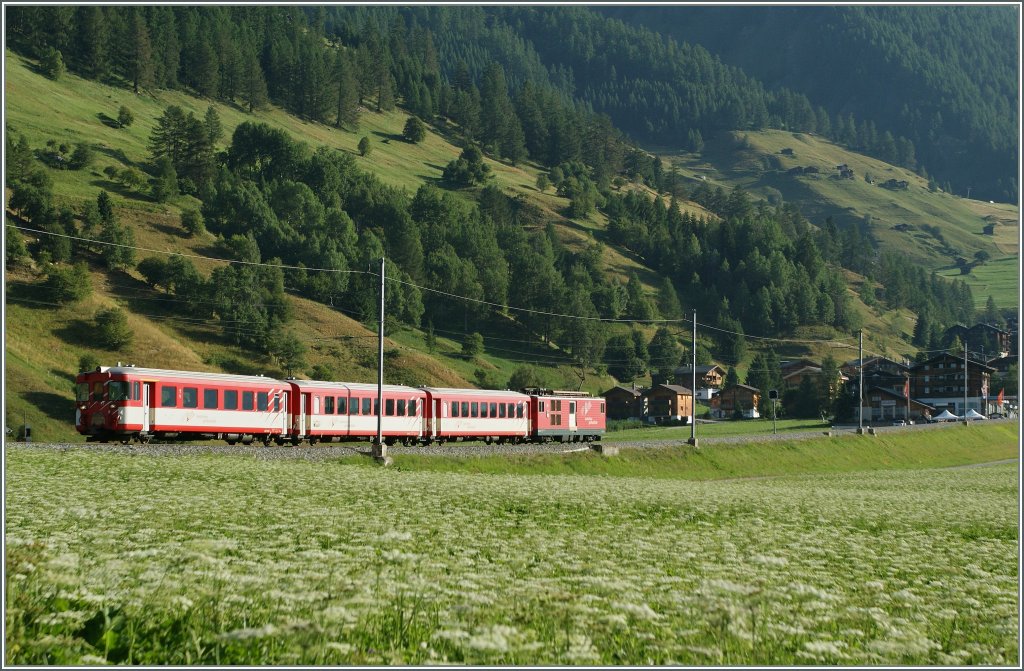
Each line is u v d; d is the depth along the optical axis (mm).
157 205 166375
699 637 12891
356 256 169375
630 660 11664
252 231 167125
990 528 30297
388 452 49156
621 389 151250
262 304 127812
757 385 166000
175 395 47781
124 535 19375
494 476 45906
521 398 67562
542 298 180500
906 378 161875
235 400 50500
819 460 79750
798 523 29562
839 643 12891
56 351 96625
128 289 125062
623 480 50125
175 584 13820
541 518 27984
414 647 11586
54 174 166000
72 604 12516
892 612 15602
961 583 18828
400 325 149750
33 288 106375
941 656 12594
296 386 53781
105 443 45500
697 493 40031
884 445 91375
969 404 159750
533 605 14148
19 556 15141
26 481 29750
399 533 21719
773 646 12648
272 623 12125
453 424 62062
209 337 118750
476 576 16375
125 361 100812
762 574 18594
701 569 18875
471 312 174750
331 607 12961
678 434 111750
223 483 32719
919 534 27703
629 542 22891
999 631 14461
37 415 79062
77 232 132375
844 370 187750
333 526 22797
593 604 14422
